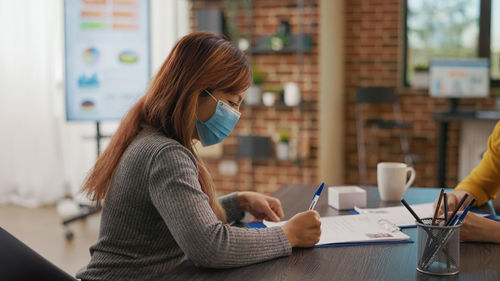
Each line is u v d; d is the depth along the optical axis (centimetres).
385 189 173
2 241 101
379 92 526
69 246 354
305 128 464
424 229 105
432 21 533
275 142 475
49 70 475
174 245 123
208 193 133
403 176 172
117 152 127
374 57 550
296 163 466
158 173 114
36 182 477
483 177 167
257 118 477
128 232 119
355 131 565
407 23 539
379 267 109
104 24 390
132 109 131
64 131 492
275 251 116
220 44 127
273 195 183
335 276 104
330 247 123
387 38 545
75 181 494
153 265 120
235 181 492
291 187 197
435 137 539
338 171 545
